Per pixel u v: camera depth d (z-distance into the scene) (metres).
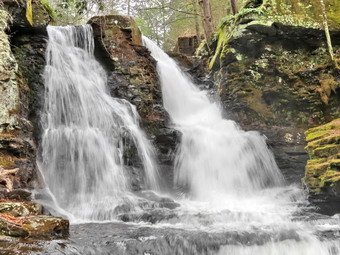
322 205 8.27
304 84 12.24
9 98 7.87
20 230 5.02
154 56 14.06
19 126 7.88
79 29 11.72
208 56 15.69
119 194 8.98
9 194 6.55
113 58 11.73
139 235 5.79
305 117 11.98
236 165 10.84
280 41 12.59
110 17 12.28
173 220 6.92
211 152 10.96
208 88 14.50
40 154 8.78
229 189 10.50
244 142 11.14
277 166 11.07
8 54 8.20
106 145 9.70
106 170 9.34
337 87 11.71
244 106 12.23
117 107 10.67
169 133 10.79
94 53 12.02
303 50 12.65
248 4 13.45
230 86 12.65
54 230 5.38
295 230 6.36
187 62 15.53
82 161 9.11
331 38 12.43
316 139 9.19
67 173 8.82
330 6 12.77
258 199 9.74
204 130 11.47
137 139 10.17
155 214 7.14
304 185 9.02
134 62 11.92
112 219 7.30
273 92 12.22
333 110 11.88
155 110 11.52
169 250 5.42
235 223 6.92
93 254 4.90
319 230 6.53
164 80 13.35
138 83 11.59
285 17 12.23
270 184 10.87
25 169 7.34
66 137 9.14
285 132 11.69
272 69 12.48
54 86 9.95
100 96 10.83
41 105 9.45
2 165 6.91
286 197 9.63
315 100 11.96
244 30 12.36
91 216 7.38
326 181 7.89
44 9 10.38
